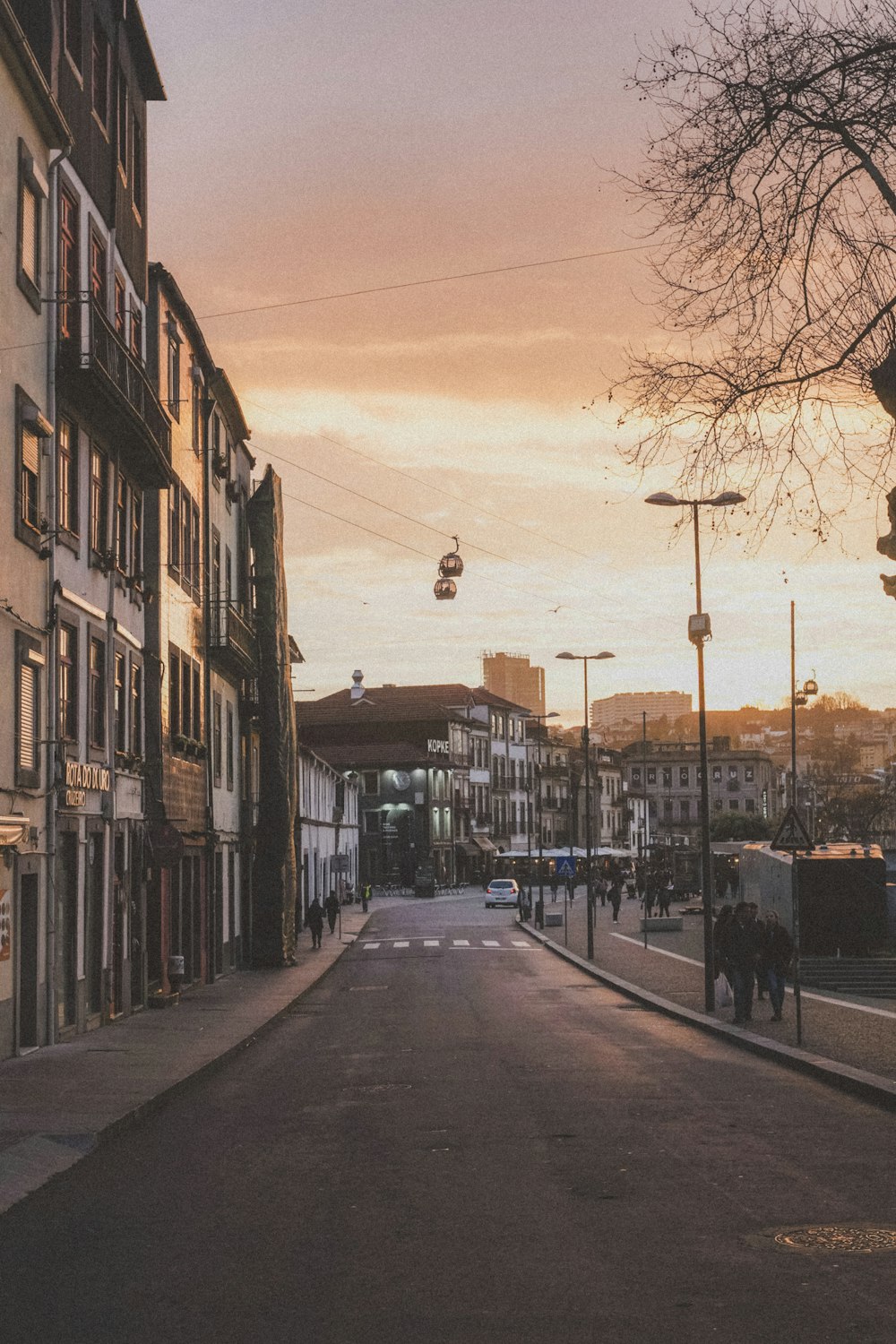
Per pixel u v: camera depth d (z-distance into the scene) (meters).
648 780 177.62
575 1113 15.01
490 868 136.75
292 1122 14.69
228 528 45.12
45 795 22.27
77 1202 10.58
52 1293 7.94
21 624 20.84
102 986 26.09
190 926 36.44
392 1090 17.11
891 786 112.31
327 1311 7.46
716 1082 17.83
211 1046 22.06
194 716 38.19
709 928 28.20
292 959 46.69
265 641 46.28
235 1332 7.09
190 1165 12.16
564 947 52.78
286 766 46.44
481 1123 14.31
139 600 30.11
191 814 36.22
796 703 63.09
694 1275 8.13
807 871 39.19
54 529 22.34
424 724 129.62
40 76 21.44
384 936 64.62
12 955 20.38
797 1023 21.33
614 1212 9.86
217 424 42.78
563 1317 7.28
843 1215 9.73
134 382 27.58
